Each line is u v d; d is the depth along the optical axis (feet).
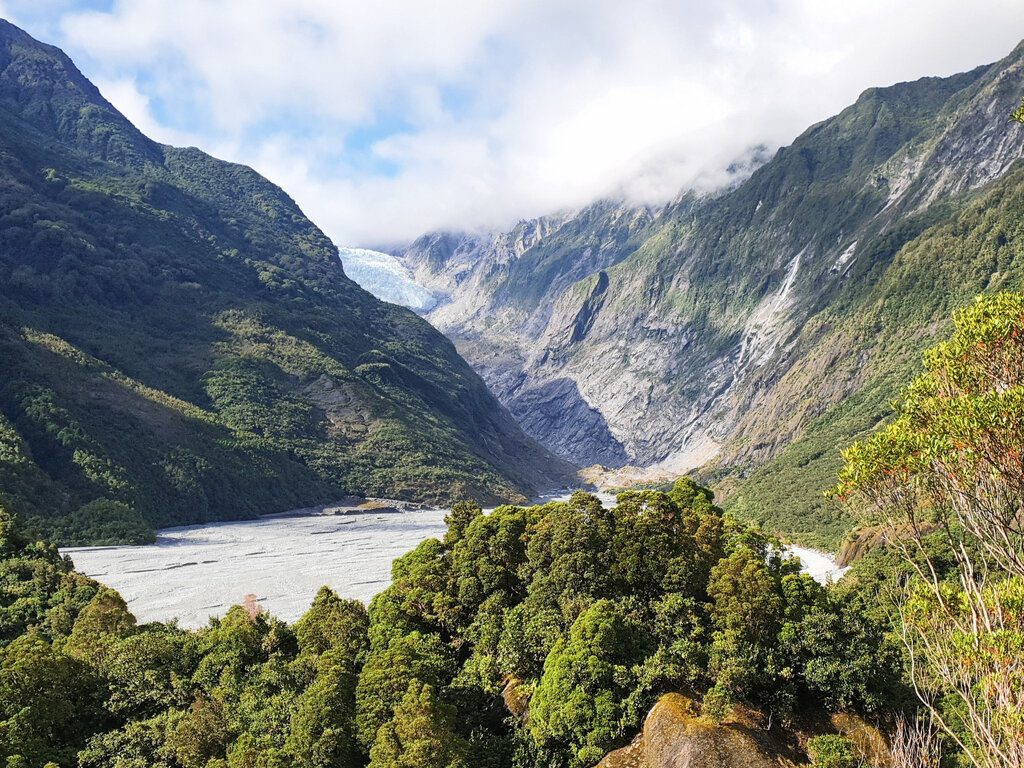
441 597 191.01
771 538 190.49
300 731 145.89
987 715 74.49
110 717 175.52
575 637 152.35
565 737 145.07
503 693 164.96
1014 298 84.28
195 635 199.93
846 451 91.40
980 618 77.82
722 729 134.92
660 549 175.83
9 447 481.87
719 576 163.73
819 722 143.95
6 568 267.39
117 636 198.39
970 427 76.07
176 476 571.69
